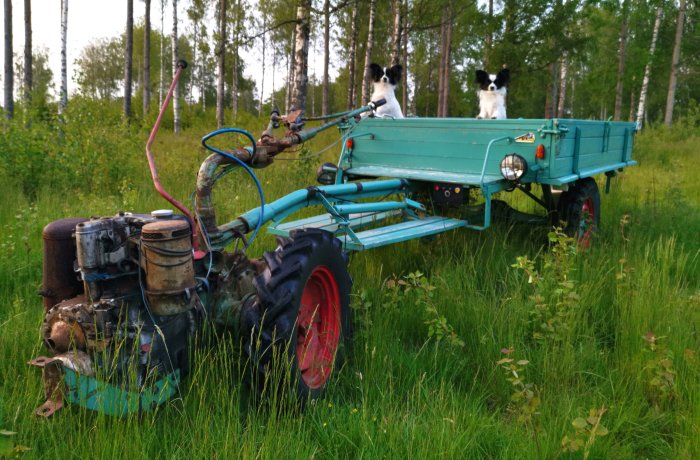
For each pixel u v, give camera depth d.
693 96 49.47
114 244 2.93
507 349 3.51
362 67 35.38
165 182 9.20
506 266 5.21
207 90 72.00
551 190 6.38
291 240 3.35
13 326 3.77
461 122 5.71
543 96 37.06
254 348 3.04
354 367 3.62
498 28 21.06
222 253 3.44
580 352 3.81
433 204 5.97
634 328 4.00
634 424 3.13
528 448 2.79
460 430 2.91
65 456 2.60
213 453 2.65
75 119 10.45
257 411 3.07
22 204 7.31
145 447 2.63
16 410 2.91
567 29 22.30
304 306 3.50
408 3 19.94
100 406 2.66
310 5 12.27
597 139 6.48
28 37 18.33
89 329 2.81
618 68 28.73
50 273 3.16
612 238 6.66
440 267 5.23
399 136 6.20
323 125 4.41
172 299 2.86
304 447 2.78
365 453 2.76
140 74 52.59
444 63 27.12
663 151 17.17
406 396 3.41
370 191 5.16
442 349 3.87
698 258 5.94
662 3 26.55
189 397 3.10
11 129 9.46
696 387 3.29
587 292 4.57
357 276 4.96
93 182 8.99
